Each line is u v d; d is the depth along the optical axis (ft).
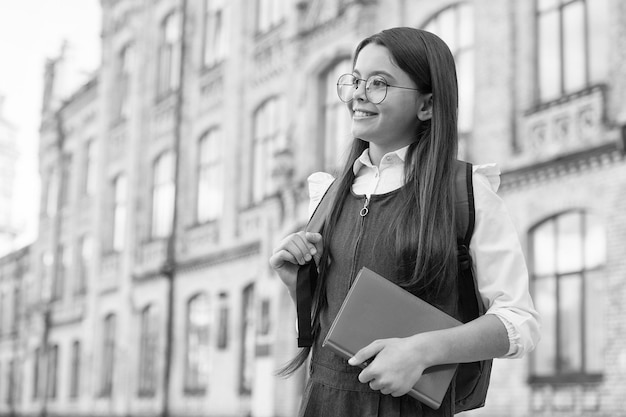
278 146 55.93
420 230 6.90
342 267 7.32
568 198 34.40
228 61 62.08
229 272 58.34
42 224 95.25
